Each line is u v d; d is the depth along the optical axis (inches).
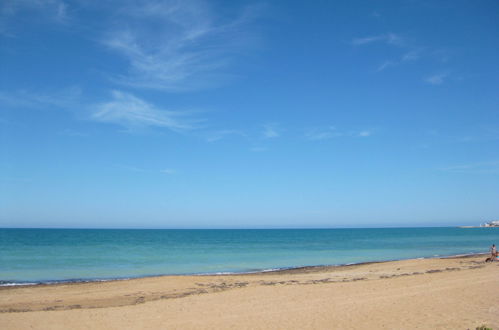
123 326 448.5
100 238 3663.9
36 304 651.5
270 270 1210.0
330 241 3319.4
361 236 4618.6
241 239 3784.5
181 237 4242.1
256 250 2124.8
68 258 1581.0
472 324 414.6
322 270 1166.3
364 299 584.4
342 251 2062.0
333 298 602.5
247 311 518.3
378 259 1599.4
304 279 924.0
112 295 734.5
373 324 431.2
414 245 2620.6
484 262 1195.9
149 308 554.9
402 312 484.1
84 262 1438.2
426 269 1060.5
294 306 545.6
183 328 435.2
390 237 4232.3
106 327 445.7
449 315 458.9
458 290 624.1
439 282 724.0
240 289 730.2
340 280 868.0
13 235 4165.8
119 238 3730.3
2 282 946.1
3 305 644.1
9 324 465.1
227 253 1911.9
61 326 453.1
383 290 663.8
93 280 976.3
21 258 1567.4
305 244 2829.7
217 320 469.1
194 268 1277.1
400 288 676.1
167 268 1277.1
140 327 442.3
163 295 726.5
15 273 1129.4
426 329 402.6
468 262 1218.6
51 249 2079.2
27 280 984.3
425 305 520.4
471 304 515.5
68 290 797.9
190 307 554.9
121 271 1190.3
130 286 845.8
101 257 1630.2
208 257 1672.0
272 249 2219.5
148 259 1567.4
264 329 422.6
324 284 774.5
